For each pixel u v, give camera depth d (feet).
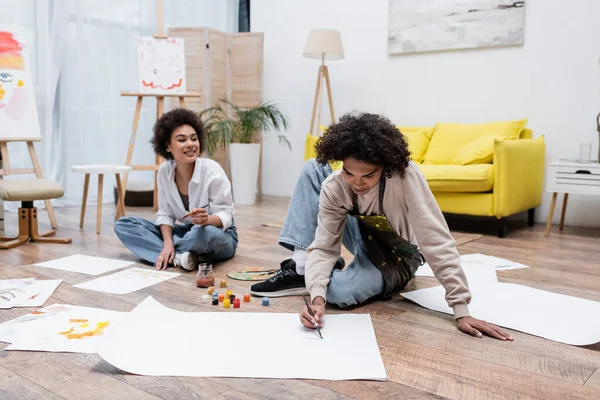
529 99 13.21
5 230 11.16
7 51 11.25
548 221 11.30
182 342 4.71
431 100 14.67
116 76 15.72
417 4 14.44
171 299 6.18
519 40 13.11
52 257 8.49
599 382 4.16
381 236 5.82
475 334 5.08
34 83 13.93
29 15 13.74
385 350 4.75
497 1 13.29
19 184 9.56
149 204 15.01
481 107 13.92
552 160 13.04
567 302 6.10
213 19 18.30
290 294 6.38
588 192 10.70
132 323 4.99
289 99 17.43
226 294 6.07
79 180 15.10
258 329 5.06
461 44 13.89
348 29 15.94
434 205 5.17
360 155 4.40
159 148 7.85
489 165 11.46
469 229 12.14
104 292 6.45
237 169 15.74
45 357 4.49
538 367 4.42
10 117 11.05
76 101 14.79
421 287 6.87
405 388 4.01
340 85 16.28
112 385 3.99
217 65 16.76
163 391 3.90
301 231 6.42
